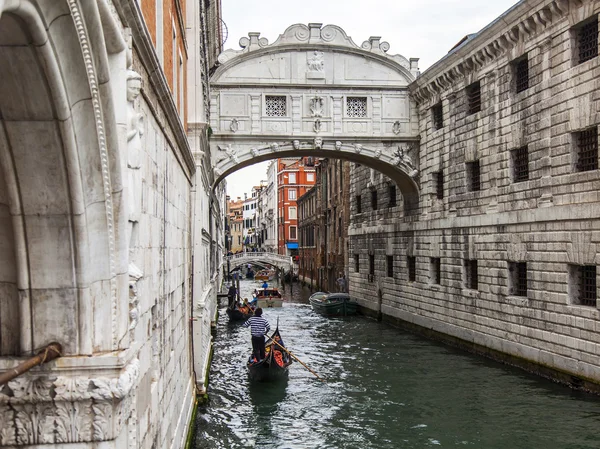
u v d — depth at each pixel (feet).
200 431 41.98
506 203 61.26
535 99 56.29
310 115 82.23
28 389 13.28
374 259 103.65
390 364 63.72
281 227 271.08
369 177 105.60
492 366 60.85
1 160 12.09
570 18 51.01
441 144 76.74
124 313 14.49
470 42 65.72
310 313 112.88
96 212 13.58
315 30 82.07
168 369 26.68
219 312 123.44
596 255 47.65
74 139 12.31
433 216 79.25
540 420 43.32
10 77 10.98
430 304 79.77
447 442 39.86
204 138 55.06
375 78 83.66
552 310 53.21
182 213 37.01
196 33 49.26
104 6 12.22
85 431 13.51
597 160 48.91
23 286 13.30
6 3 8.98
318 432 42.14
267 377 55.47
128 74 15.33
